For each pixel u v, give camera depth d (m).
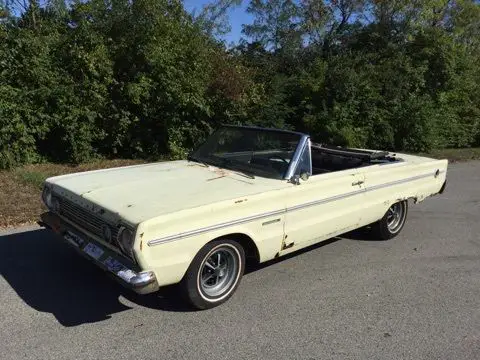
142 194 3.98
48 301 4.04
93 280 4.49
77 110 9.90
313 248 5.77
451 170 12.69
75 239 4.14
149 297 4.19
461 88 18.02
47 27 10.70
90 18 10.91
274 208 4.25
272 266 5.10
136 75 10.66
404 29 17.86
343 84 14.85
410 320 3.98
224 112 12.36
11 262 4.86
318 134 15.12
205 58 11.71
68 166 10.03
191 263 3.76
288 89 15.25
